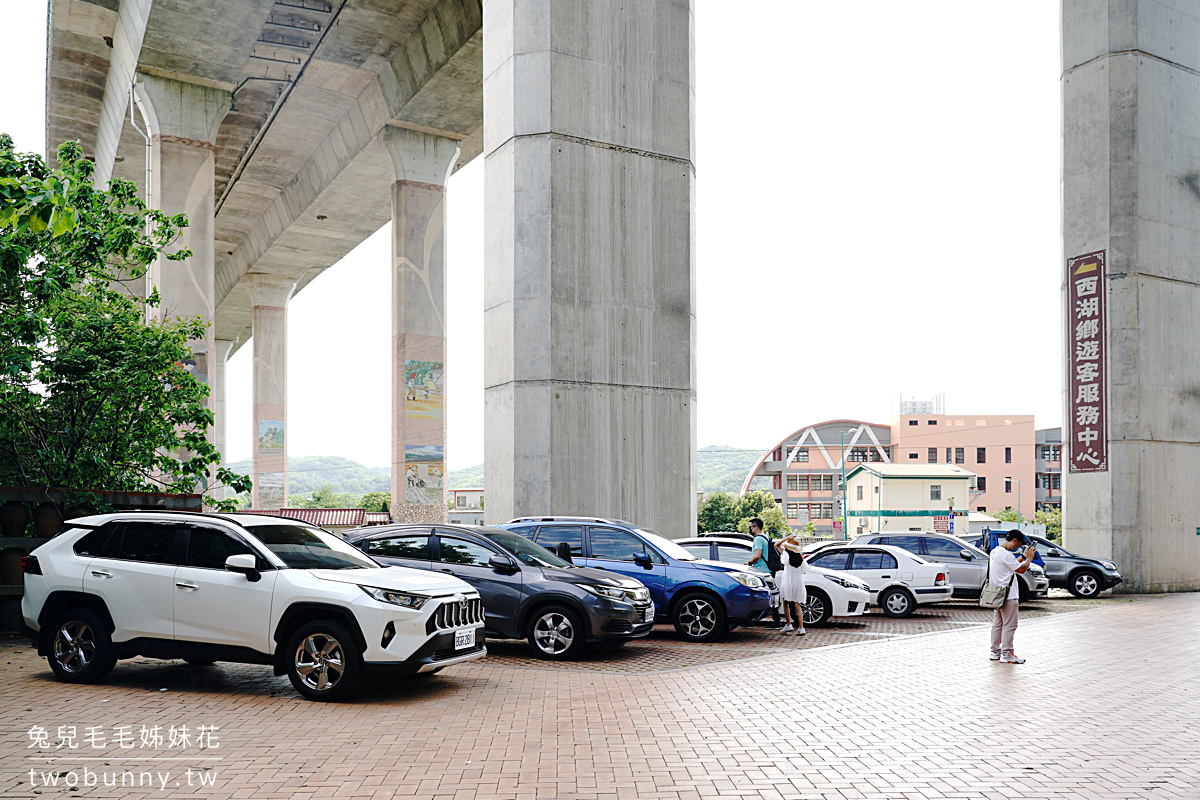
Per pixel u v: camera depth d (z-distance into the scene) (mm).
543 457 17797
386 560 11977
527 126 18328
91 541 9656
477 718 7984
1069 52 25672
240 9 30828
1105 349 24531
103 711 8109
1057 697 9234
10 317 12953
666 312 19359
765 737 7406
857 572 18438
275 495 61781
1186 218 25234
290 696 8836
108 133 43344
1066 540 25344
